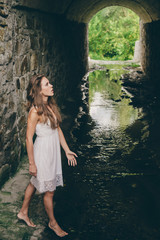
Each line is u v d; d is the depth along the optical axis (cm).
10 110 449
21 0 492
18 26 500
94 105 907
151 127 685
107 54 2894
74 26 1223
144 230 324
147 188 417
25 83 538
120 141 604
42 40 676
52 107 314
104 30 2916
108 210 363
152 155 531
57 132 309
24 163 495
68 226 331
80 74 1395
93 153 545
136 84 1223
